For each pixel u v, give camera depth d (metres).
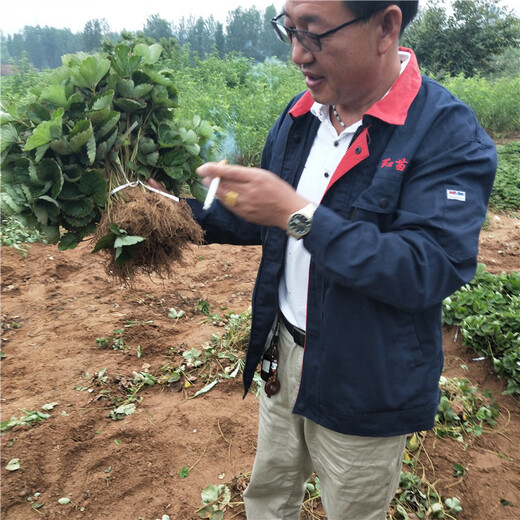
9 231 5.59
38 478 2.63
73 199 1.82
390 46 1.28
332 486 1.67
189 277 4.88
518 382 3.37
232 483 2.64
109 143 1.88
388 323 1.40
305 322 1.59
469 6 17.11
